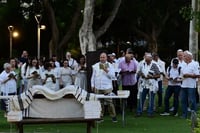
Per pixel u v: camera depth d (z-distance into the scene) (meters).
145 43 59.50
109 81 16.61
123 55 21.98
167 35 59.69
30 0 47.94
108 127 16.03
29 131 15.25
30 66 20.38
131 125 16.56
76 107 11.54
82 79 20.97
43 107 11.44
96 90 16.58
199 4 22.94
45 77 20.53
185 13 23.27
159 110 20.97
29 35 53.34
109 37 56.28
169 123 17.08
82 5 39.91
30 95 11.29
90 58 18.00
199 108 19.84
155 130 15.40
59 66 22.25
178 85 19.17
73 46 50.03
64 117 11.47
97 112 11.28
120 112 19.92
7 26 51.81
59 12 45.81
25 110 11.33
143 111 20.70
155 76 18.84
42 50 54.31
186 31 58.09
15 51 54.59
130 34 56.66
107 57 18.44
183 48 60.12
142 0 52.03
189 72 18.05
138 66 19.28
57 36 40.22
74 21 40.66
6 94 18.69
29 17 50.97
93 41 28.73
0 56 55.00
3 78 18.78
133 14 52.28
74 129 15.69
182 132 14.97
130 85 19.78
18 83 20.33
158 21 55.03
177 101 19.28
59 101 11.49
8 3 48.97
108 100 17.03
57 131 15.20
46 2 39.47
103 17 45.97
